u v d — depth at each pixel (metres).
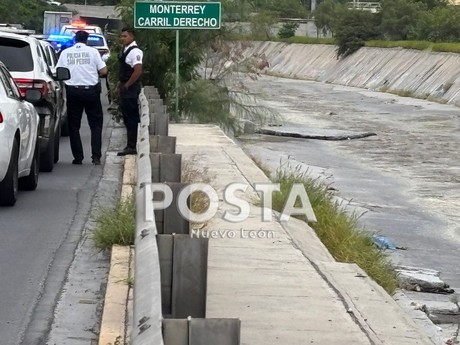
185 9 21.92
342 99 53.22
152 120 14.55
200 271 5.63
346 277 9.27
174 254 5.61
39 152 15.38
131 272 8.91
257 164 17.94
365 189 20.11
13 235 11.09
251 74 26.89
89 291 8.86
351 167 24.08
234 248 10.19
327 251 10.91
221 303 8.09
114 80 24.95
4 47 16.50
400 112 44.91
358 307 8.20
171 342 3.94
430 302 10.39
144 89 20.19
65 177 15.80
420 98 54.50
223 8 25.12
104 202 13.35
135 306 4.45
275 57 85.06
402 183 21.31
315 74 74.62
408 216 16.81
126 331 7.41
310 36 86.25
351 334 7.39
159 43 24.55
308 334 7.34
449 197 19.31
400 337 7.43
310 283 8.91
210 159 17.09
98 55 17.23
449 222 16.38
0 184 12.58
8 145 12.28
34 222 11.86
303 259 9.84
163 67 24.92
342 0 89.81
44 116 15.98
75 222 11.93
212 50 25.56
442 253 13.70
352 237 11.62
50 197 13.73
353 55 71.69
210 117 25.81
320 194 13.05
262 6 25.72
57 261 9.92
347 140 31.20
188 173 13.38
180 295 5.62
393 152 28.11
